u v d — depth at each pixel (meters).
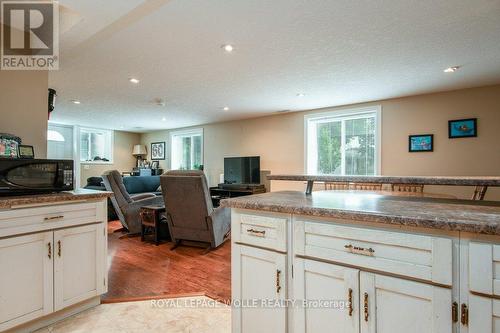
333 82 3.67
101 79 3.51
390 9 1.97
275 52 2.72
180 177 3.23
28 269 1.70
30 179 1.86
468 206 1.20
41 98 2.43
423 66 3.09
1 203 1.58
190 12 1.99
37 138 2.40
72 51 2.65
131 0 1.82
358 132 5.04
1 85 2.20
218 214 3.48
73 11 2.05
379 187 3.04
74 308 1.98
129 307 2.09
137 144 8.95
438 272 0.94
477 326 0.89
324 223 1.18
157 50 2.65
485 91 3.86
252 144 6.38
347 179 1.74
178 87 3.88
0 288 1.59
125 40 2.43
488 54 2.77
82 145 7.67
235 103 4.90
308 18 2.09
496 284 0.86
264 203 1.33
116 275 2.70
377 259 1.05
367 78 3.51
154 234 3.96
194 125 7.46
